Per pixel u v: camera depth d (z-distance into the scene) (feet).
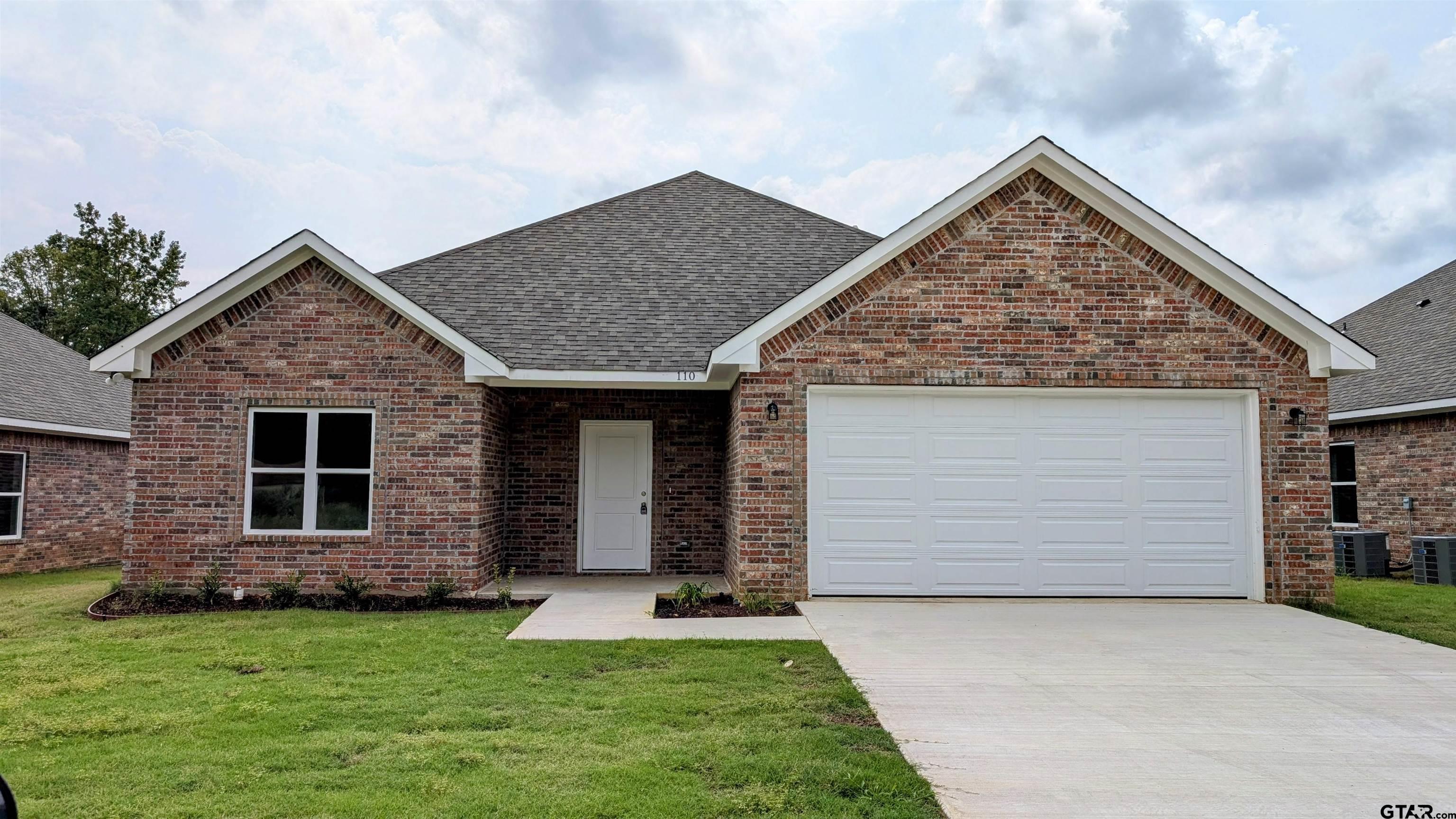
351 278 35.76
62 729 17.67
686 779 14.93
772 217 51.21
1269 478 34.50
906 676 22.43
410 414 35.94
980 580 34.65
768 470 33.96
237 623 29.96
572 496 42.91
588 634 27.58
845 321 34.45
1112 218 34.88
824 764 15.64
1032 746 17.04
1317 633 28.27
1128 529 34.91
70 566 55.52
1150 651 25.57
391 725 18.07
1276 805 14.23
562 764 15.70
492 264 44.96
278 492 35.88
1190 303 34.81
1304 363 34.81
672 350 38.29
